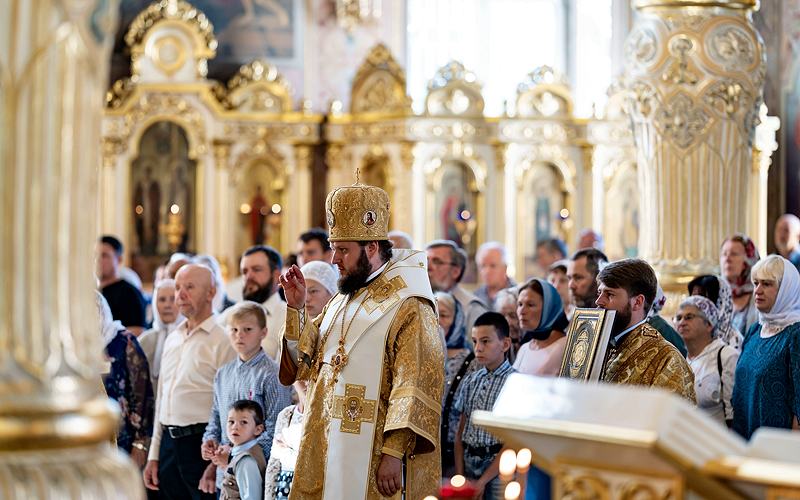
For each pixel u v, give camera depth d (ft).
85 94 10.01
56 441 9.59
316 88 67.10
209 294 27.17
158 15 61.87
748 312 28.58
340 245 20.80
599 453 10.47
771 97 63.10
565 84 62.34
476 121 61.05
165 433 27.20
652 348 19.06
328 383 20.61
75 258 9.95
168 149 62.03
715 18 29.43
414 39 70.18
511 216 61.52
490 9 71.92
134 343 27.63
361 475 20.16
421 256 21.21
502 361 24.11
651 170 29.96
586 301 25.18
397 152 60.49
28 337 9.70
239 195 62.59
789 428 21.58
